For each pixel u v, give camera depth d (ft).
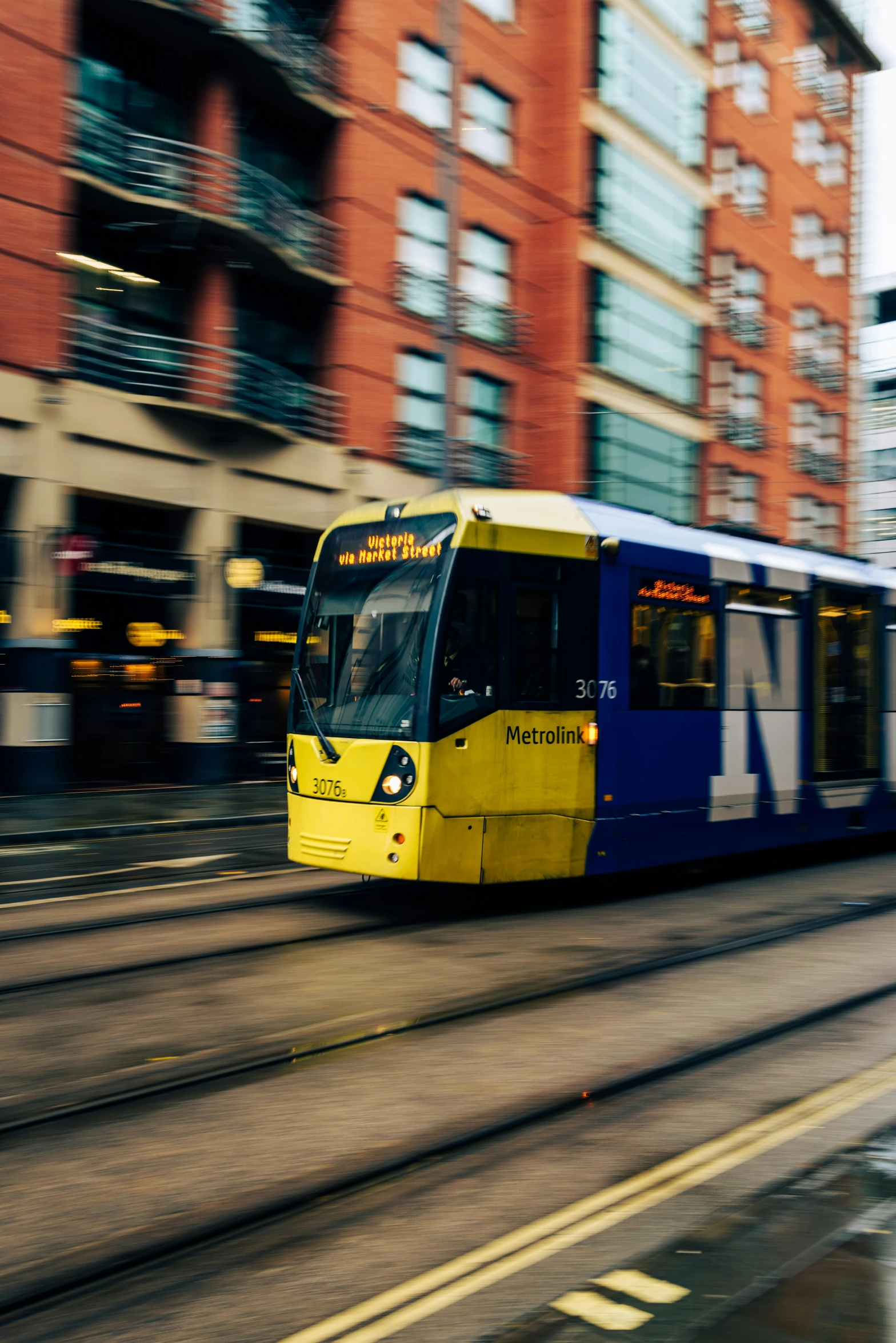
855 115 136.67
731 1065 16.44
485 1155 13.12
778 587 34.91
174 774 63.98
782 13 118.83
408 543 27.48
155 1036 17.87
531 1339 8.86
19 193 53.98
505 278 82.43
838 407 132.05
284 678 70.49
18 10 53.98
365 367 72.02
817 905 29.78
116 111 60.95
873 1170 12.22
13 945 24.25
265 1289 10.04
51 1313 9.73
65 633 59.11
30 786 54.90
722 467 105.09
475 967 22.45
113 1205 11.85
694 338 100.83
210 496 63.36
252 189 64.39
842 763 37.22
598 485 86.79
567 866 28.19
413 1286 9.95
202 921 26.99
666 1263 10.06
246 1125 14.12
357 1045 17.38
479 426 80.23
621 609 29.60
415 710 25.89
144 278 62.54
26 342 54.34
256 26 65.41
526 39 83.51
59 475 55.83
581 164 85.40
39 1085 15.62
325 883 32.81
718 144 105.81
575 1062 16.51
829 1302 9.17
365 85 71.51
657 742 30.45
